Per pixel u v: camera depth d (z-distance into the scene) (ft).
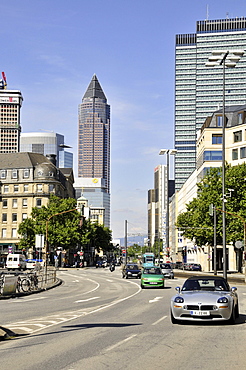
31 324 57.36
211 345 41.73
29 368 32.60
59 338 46.37
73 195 515.50
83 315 67.97
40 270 180.45
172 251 594.65
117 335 47.98
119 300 97.40
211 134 332.19
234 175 244.42
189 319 54.03
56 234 335.67
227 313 53.72
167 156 256.93
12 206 412.57
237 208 241.96
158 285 137.80
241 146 317.22
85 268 394.93
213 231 239.09
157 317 64.69
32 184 409.90
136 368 32.55
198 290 58.13
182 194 526.98
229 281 180.96
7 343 43.86
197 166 387.75
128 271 208.64
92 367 32.89
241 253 262.47
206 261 338.13
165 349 39.88
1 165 419.95
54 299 101.76
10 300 99.71
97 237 545.03
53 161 483.92
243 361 34.88
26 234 343.87
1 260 404.57
